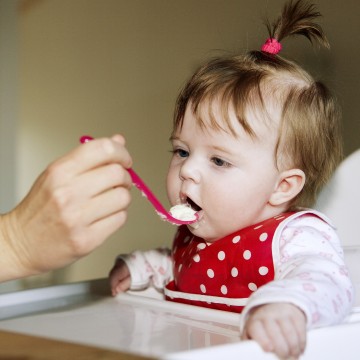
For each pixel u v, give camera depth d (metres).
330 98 0.89
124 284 0.91
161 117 1.65
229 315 0.69
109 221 0.59
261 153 0.77
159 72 1.65
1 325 0.67
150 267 0.93
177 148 0.81
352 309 0.67
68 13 1.96
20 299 0.81
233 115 0.77
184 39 1.55
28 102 2.08
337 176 1.03
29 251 0.60
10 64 2.08
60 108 2.00
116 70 1.80
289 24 0.91
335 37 1.20
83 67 1.92
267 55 0.87
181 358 0.44
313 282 0.58
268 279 0.73
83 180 0.56
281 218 0.76
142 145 1.72
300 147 0.81
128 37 1.75
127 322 0.67
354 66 1.18
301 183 0.81
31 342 0.57
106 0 1.83
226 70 0.82
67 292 0.87
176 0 1.57
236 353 0.47
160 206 0.71
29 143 2.08
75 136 1.95
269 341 0.48
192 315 0.72
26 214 0.59
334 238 0.76
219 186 0.76
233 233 0.78
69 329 0.63
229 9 1.40
